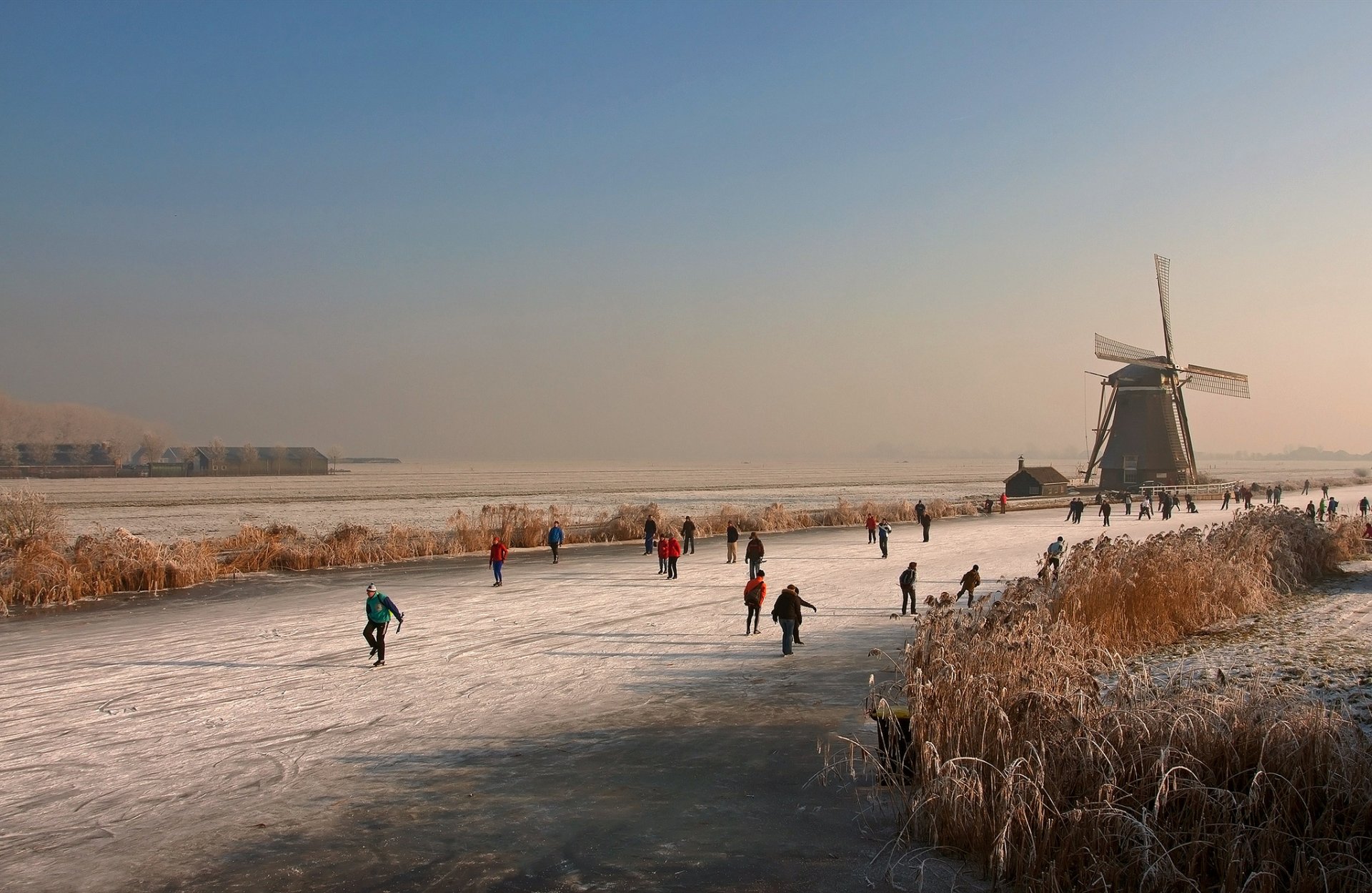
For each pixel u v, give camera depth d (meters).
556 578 29.50
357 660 17.06
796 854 7.98
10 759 11.23
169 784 10.20
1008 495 89.69
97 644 18.73
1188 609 19.34
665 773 10.34
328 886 7.50
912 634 19.20
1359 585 26.58
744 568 32.34
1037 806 7.45
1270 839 6.86
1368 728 10.38
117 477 196.25
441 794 9.73
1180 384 87.75
